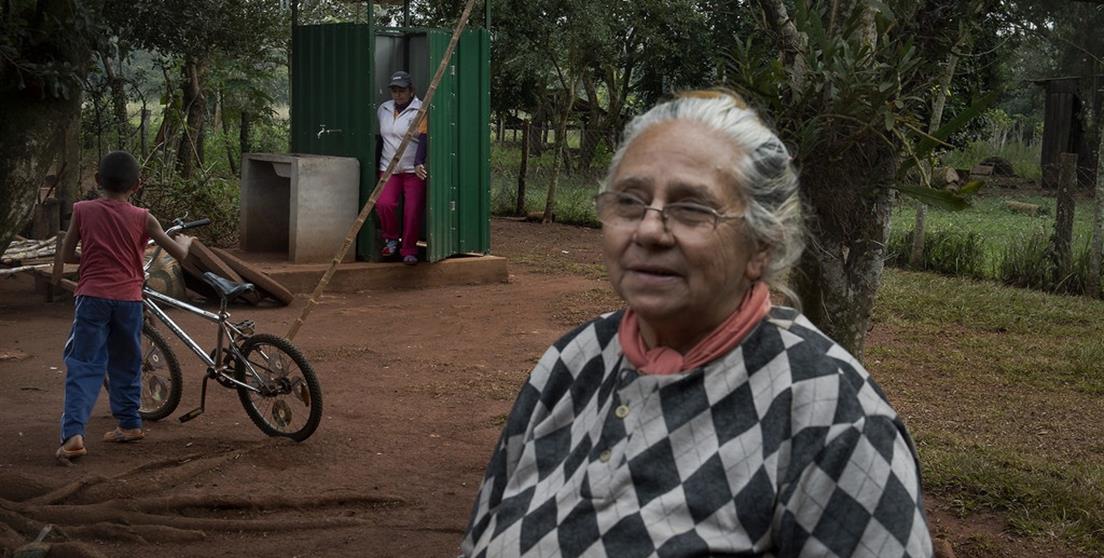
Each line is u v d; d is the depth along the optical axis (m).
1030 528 5.09
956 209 3.67
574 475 1.67
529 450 1.77
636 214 1.67
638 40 20.14
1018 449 6.65
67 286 9.78
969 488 5.59
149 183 13.67
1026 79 21.22
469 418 6.94
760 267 1.69
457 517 5.16
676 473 1.57
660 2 19.23
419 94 12.20
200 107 17.94
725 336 1.62
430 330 9.63
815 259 3.93
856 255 3.92
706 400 1.60
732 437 1.57
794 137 3.70
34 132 4.96
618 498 1.59
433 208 11.79
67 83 5.02
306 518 5.11
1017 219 19.77
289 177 12.59
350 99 11.88
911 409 7.55
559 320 10.22
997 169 27.95
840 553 1.50
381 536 4.90
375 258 11.91
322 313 10.29
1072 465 6.27
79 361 5.80
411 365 8.32
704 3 19.98
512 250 14.96
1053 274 12.95
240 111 19.06
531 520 1.68
